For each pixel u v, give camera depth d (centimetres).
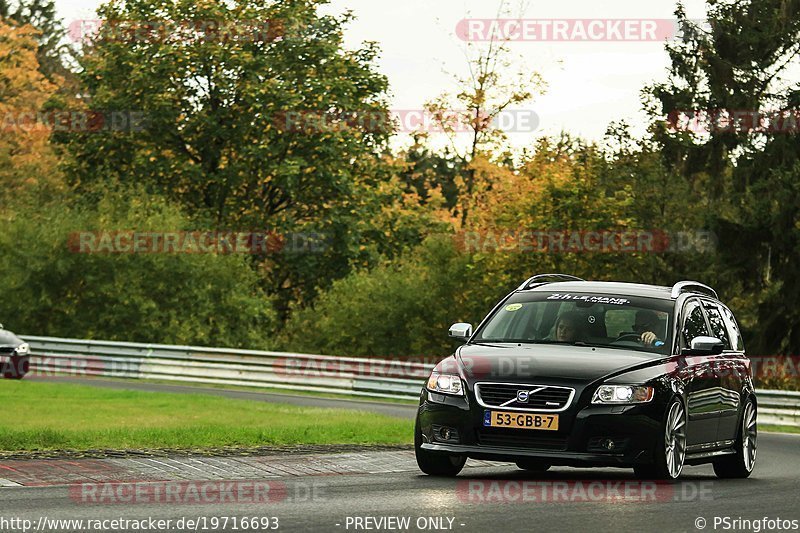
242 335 16175
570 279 5059
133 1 17050
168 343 15425
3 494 3494
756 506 3678
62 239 15438
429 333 17962
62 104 17688
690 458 4488
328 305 18200
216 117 16988
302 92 16925
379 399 11738
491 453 4103
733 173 16212
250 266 17475
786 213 15112
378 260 18400
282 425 5969
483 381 4172
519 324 4656
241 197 18212
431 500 3569
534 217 16138
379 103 17750
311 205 18375
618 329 4569
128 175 17425
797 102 15875
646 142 17700
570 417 4062
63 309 15600
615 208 16088
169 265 15638
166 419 6500
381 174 18612
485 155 18062
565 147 17650
